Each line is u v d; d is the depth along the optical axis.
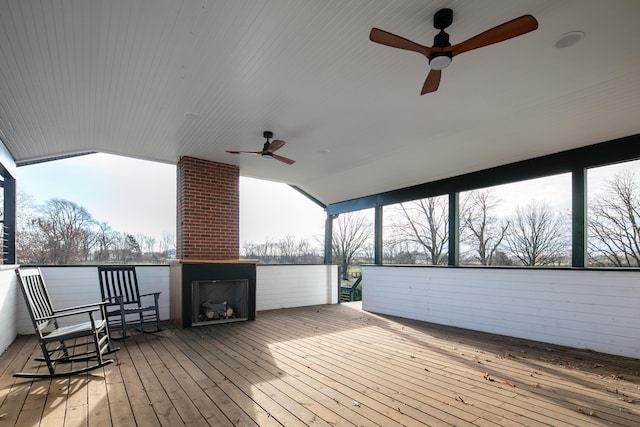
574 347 4.28
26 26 2.40
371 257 11.89
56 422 2.27
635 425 2.28
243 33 2.56
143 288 5.84
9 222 5.02
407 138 5.03
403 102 3.82
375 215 7.55
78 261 9.97
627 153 4.25
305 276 7.87
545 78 3.27
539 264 6.21
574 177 4.67
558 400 2.66
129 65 2.96
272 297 7.35
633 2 2.24
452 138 5.14
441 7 2.32
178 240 6.04
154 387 2.87
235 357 3.72
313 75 3.21
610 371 3.36
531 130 4.52
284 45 2.73
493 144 5.04
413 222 8.98
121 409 2.46
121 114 4.02
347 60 2.96
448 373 3.26
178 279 5.46
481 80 3.31
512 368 3.42
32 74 3.05
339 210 8.46
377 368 3.38
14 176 5.10
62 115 3.98
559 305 4.46
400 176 6.64
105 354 3.78
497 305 5.05
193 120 4.25
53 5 2.20
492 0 2.25
